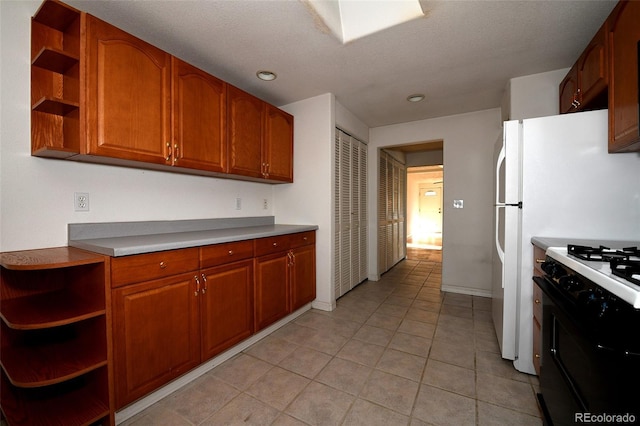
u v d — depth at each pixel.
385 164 4.37
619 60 1.37
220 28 1.75
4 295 1.42
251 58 2.11
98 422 1.34
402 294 3.36
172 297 1.55
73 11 1.38
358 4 1.80
